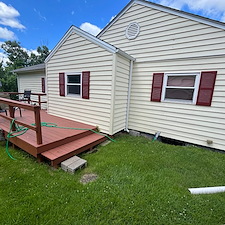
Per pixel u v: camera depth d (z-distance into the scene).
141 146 3.62
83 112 4.42
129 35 4.48
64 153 2.64
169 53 3.85
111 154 3.08
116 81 3.71
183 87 3.72
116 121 4.09
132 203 1.71
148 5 4.02
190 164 2.79
